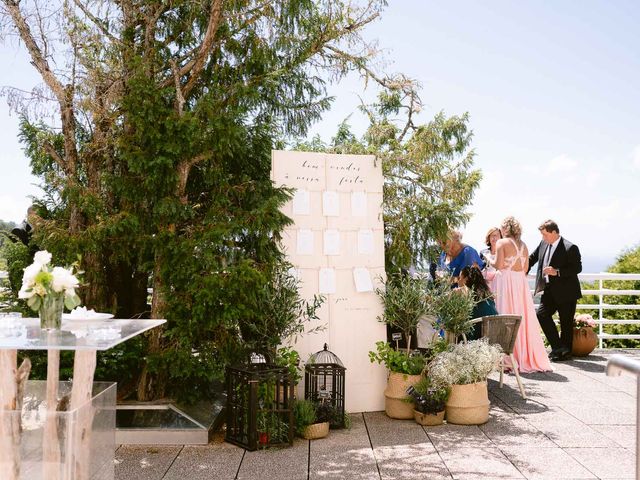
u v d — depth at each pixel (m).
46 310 3.52
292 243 6.39
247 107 6.22
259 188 6.07
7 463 3.33
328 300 6.41
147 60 5.81
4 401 3.35
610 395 7.01
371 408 6.44
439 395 5.95
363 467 4.75
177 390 5.74
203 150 5.64
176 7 6.11
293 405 5.37
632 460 4.89
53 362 3.59
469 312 6.55
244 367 5.46
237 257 5.89
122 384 5.93
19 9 5.82
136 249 5.88
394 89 7.38
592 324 9.43
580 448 5.20
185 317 5.56
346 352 6.41
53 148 6.04
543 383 7.60
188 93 6.22
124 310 6.43
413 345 7.08
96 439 3.61
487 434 5.61
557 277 8.95
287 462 4.88
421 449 5.19
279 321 5.88
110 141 5.88
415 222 6.87
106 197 6.05
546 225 9.04
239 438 5.36
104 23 6.15
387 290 6.41
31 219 5.71
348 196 6.59
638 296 12.77
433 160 6.94
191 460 4.94
